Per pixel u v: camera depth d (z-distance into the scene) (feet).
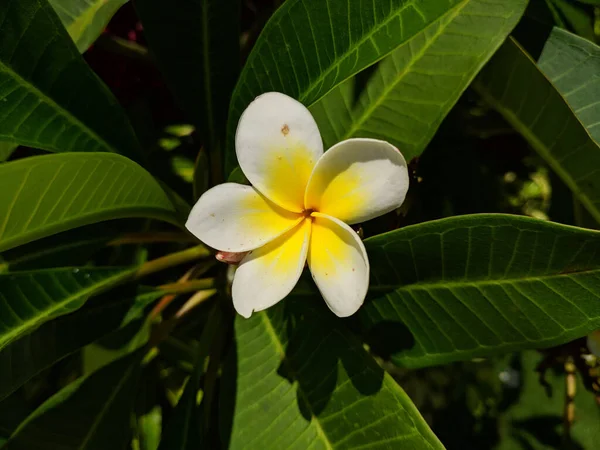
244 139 0.59
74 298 0.73
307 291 0.82
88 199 0.69
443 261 0.69
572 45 0.87
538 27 0.88
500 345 0.70
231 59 0.88
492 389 1.52
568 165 0.81
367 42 0.63
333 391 0.76
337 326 0.78
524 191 1.26
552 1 0.96
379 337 0.79
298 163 0.59
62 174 0.61
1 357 0.75
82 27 0.85
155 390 1.04
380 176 0.57
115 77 1.09
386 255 0.71
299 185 0.60
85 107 0.77
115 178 0.68
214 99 0.90
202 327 1.09
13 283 0.70
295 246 0.60
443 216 1.06
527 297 0.66
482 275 0.68
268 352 0.82
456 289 0.70
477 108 1.11
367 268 0.53
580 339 1.02
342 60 0.66
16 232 0.66
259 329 0.84
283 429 0.76
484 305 0.69
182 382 1.13
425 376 1.48
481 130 1.11
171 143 1.13
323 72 0.69
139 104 1.13
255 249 0.61
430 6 0.61
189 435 0.78
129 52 1.05
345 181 0.58
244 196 0.61
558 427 1.49
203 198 0.61
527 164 1.20
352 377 0.75
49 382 1.05
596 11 1.07
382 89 0.79
